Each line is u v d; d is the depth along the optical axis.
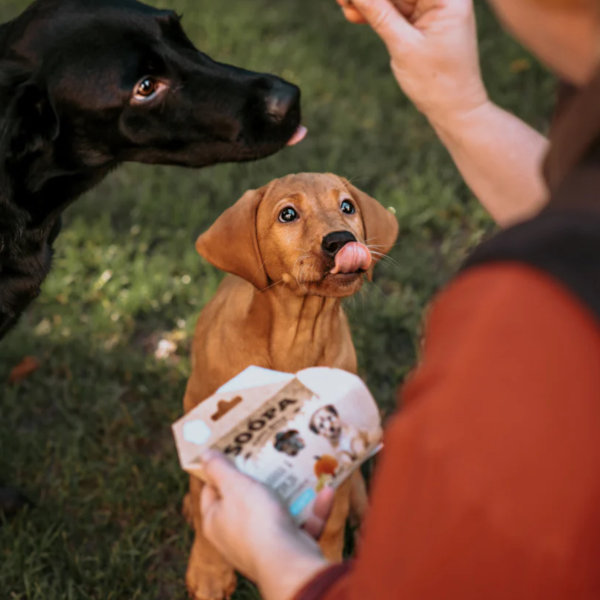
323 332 2.51
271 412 1.53
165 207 4.57
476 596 0.71
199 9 6.69
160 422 3.44
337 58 6.00
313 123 5.25
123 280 4.07
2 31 2.55
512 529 0.67
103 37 2.46
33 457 3.24
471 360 0.70
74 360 3.70
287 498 1.44
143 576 2.78
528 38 0.82
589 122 0.70
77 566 2.78
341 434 1.53
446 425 0.71
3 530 2.93
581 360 0.64
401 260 4.19
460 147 1.71
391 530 0.76
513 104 5.38
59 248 4.31
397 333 3.80
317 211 2.22
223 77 2.64
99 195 4.78
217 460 1.27
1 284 2.65
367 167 4.85
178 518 3.00
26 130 2.42
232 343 2.50
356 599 0.82
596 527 0.66
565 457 0.65
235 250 2.36
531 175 1.62
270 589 1.08
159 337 3.87
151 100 2.58
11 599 2.69
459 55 1.60
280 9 6.80
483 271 0.72
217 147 2.71
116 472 3.14
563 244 0.66
